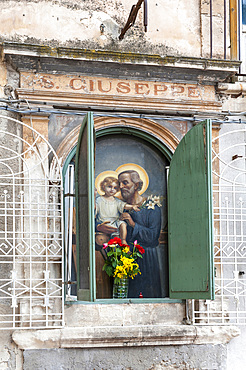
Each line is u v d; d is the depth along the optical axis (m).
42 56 8.93
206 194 8.20
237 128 9.87
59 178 8.90
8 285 8.76
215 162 9.62
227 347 9.38
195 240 8.38
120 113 9.34
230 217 9.67
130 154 9.54
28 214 8.90
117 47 9.44
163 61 9.30
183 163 8.66
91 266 7.95
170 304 9.23
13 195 8.61
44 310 8.78
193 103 9.57
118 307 9.05
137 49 9.52
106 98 9.27
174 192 8.85
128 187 9.47
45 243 8.89
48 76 9.15
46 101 9.09
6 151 8.94
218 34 9.81
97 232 9.28
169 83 9.57
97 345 8.84
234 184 9.24
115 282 9.05
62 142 9.14
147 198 9.51
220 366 9.25
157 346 9.11
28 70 9.08
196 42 9.74
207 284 8.12
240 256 9.59
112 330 8.82
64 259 8.99
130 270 9.06
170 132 9.48
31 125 9.03
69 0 9.35
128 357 8.99
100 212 9.33
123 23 9.51
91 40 9.35
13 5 9.18
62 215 8.77
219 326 9.20
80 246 8.45
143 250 9.16
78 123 9.26
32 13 9.22
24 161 8.74
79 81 9.24
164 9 9.69
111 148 9.48
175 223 8.82
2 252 8.75
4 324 8.67
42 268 8.85
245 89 9.81
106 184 9.40
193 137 8.48
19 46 8.83
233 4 9.91
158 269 9.42
